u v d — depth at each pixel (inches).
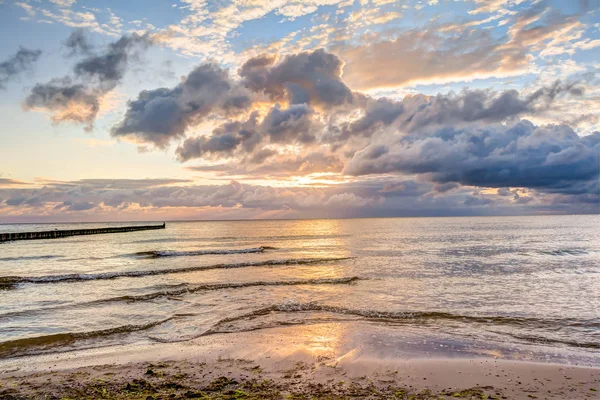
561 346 436.8
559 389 309.4
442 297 726.5
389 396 291.4
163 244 2559.1
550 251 1807.3
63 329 514.0
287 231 5054.1
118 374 343.3
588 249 1914.4
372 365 368.5
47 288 845.2
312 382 322.3
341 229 5610.2
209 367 363.3
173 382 321.4
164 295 743.7
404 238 3107.8
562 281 927.0
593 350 422.6
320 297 723.4
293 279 956.0
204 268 1203.9
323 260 1430.9
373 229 5408.5
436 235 3518.7
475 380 329.7
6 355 407.8
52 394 294.2
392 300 697.6
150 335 482.9
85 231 3922.2
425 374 344.2
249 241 2930.6
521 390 306.8
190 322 544.7
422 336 471.2
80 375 340.5
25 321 556.4
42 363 378.6
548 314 589.0
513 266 1238.3
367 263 1344.7
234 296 734.5
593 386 316.2
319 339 460.4
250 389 304.0
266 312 604.7
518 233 3764.8
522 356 399.9
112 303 674.2
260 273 1085.8
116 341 459.2
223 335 481.1
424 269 1167.6
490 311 609.9
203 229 5999.0
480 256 1581.0
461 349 421.4
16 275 1071.6
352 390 303.4
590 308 631.2
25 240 2935.5
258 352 410.3
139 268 1221.1
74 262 1435.8
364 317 572.4
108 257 1631.4
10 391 301.0
